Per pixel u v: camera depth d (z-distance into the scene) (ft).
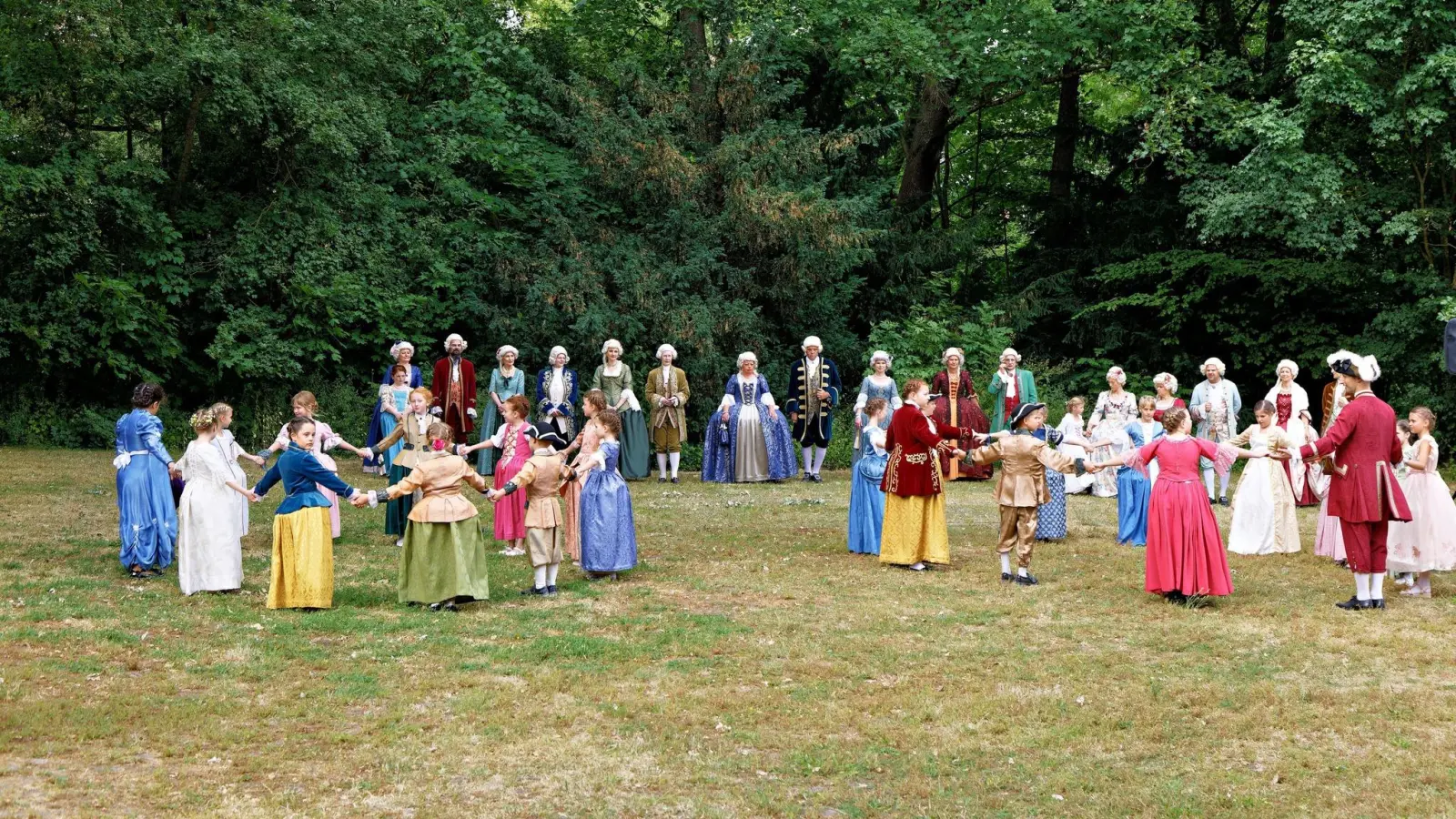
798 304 70.49
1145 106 69.26
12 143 60.34
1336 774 17.47
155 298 64.54
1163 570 28.68
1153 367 78.18
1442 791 16.84
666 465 58.03
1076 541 38.63
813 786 16.98
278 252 64.80
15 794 15.69
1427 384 63.67
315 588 26.89
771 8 78.69
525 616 26.89
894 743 18.76
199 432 28.99
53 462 54.03
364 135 65.21
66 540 35.19
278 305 66.90
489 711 19.89
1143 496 38.14
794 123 72.49
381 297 66.80
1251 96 72.13
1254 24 81.92
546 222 70.28
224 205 66.69
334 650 23.52
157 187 65.87
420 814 15.55
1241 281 73.72
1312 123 62.95
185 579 28.50
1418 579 30.40
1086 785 17.06
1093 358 78.95
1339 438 28.12
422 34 71.26
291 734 18.51
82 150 61.77
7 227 58.90
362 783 16.58
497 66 77.25
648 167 67.00
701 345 62.85
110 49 57.98
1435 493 30.50
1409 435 31.24
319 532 27.12
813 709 20.27
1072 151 84.23
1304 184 60.08
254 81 61.00
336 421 64.85
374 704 20.12
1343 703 20.71
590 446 31.78
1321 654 23.91
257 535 37.68
